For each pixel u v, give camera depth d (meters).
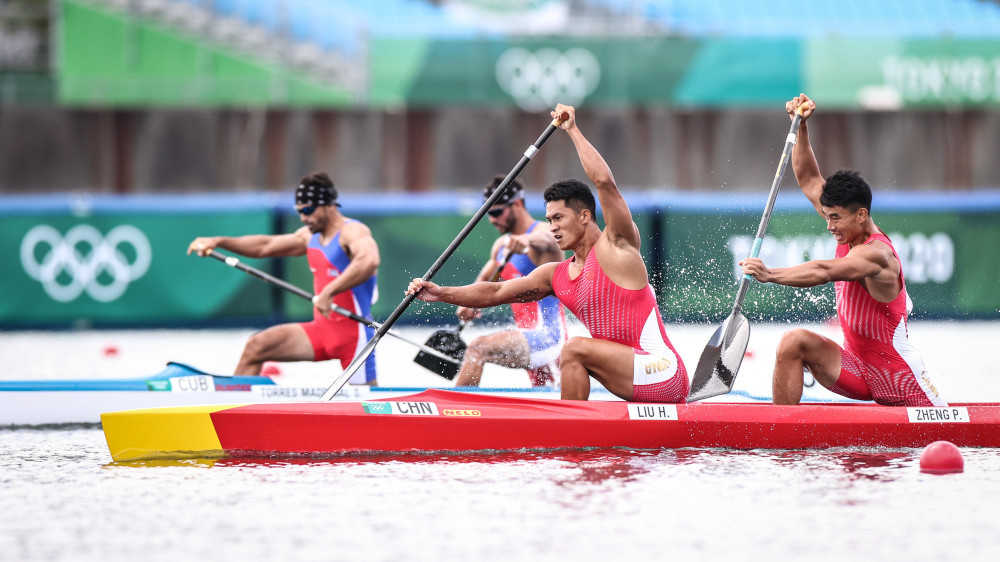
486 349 24.34
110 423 17.94
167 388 24.11
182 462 17.73
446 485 15.77
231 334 48.78
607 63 57.81
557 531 13.19
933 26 66.31
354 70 59.09
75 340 45.81
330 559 12.02
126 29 59.22
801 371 19.69
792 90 58.06
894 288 19.38
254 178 56.66
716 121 57.38
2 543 12.71
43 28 60.41
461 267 53.25
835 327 43.91
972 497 14.98
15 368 34.66
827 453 18.52
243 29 59.78
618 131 57.22
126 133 56.19
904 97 58.44
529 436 18.66
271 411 18.22
